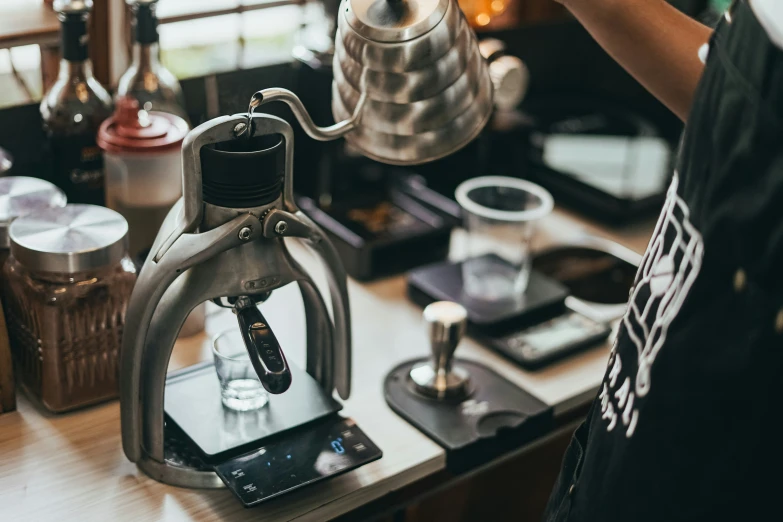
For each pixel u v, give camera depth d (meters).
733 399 0.64
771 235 0.60
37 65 1.40
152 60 1.31
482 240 1.43
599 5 0.92
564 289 1.42
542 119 1.89
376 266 1.47
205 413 1.06
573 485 0.85
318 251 0.99
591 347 1.35
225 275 0.93
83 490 1.01
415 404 1.19
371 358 1.29
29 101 1.35
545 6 1.85
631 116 1.90
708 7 1.86
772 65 0.60
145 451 1.03
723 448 0.66
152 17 1.28
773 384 0.61
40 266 1.04
